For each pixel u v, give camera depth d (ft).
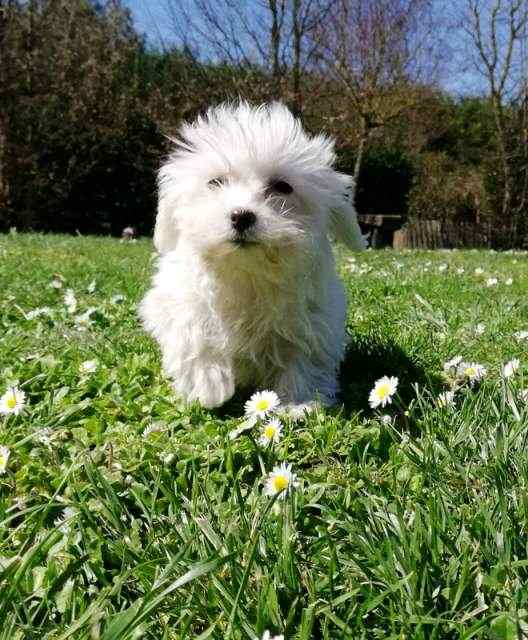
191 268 1.45
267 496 0.95
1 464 1.03
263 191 1.45
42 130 8.82
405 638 0.69
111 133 8.98
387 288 3.00
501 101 10.56
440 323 2.10
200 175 1.52
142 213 9.47
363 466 1.08
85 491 0.98
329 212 1.58
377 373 1.67
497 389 1.29
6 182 8.77
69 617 0.75
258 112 1.62
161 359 1.72
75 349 1.79
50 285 2.81
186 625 0.70
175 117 8.61
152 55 9.94
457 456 1.05
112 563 0.85
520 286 3.19
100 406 1.37
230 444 1.14
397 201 10.90
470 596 0.76
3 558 0.83
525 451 1.02
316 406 1.33
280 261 1.36
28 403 1.41
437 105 11.73
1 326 2.09
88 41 9.36
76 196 9.19
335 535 0.90
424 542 0.80
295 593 0.76
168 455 1.09
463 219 11.09
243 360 1.50
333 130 8.55
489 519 0.83
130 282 2.96
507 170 10.31
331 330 1.51
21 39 8.79
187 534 0.85
